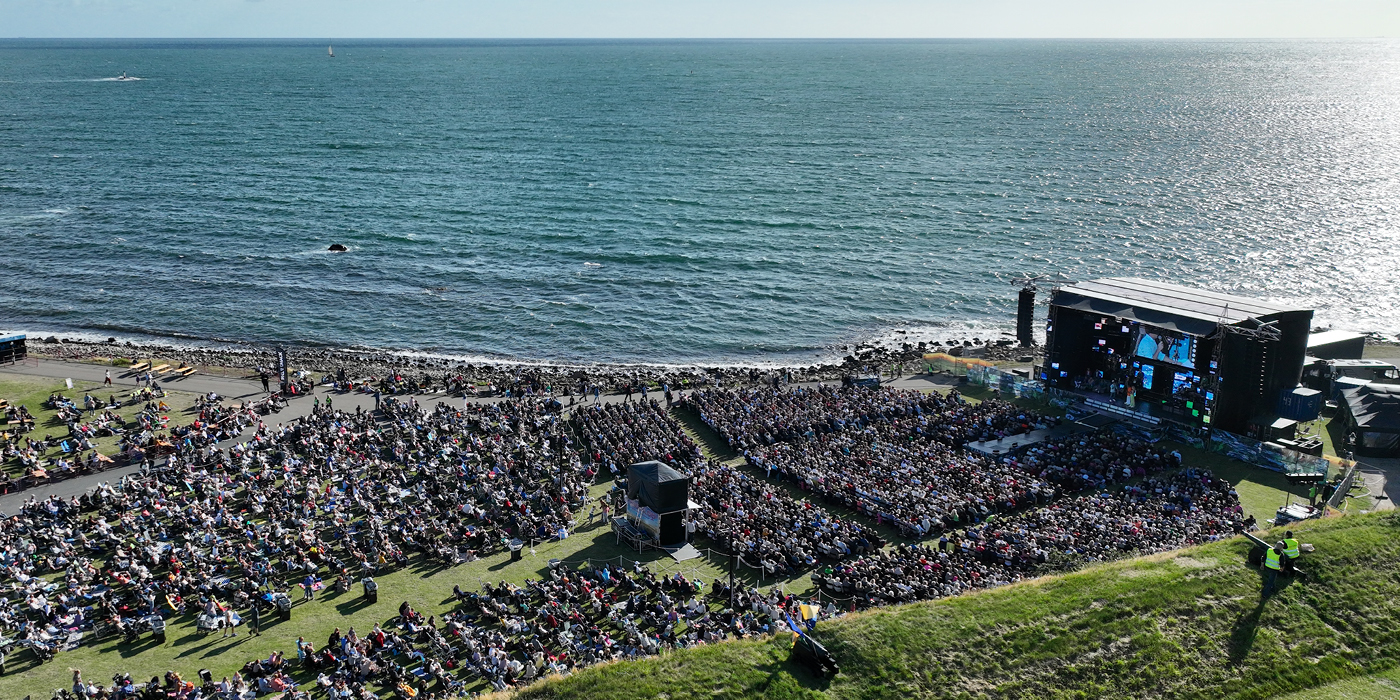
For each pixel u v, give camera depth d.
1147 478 65.00
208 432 71.06
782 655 38.56
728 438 71.38
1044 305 120.44
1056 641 38.41
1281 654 37.75
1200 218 164.12
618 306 118.88
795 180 196.38
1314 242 149.38
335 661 42.81
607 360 102.25
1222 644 38.34
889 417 76.00
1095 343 79.25
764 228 156.50
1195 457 69.69
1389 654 37.84
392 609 48.81
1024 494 60.28
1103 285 81.69
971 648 38.22
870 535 55.59
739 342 108.00
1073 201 177.00
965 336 109.50
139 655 44.00
